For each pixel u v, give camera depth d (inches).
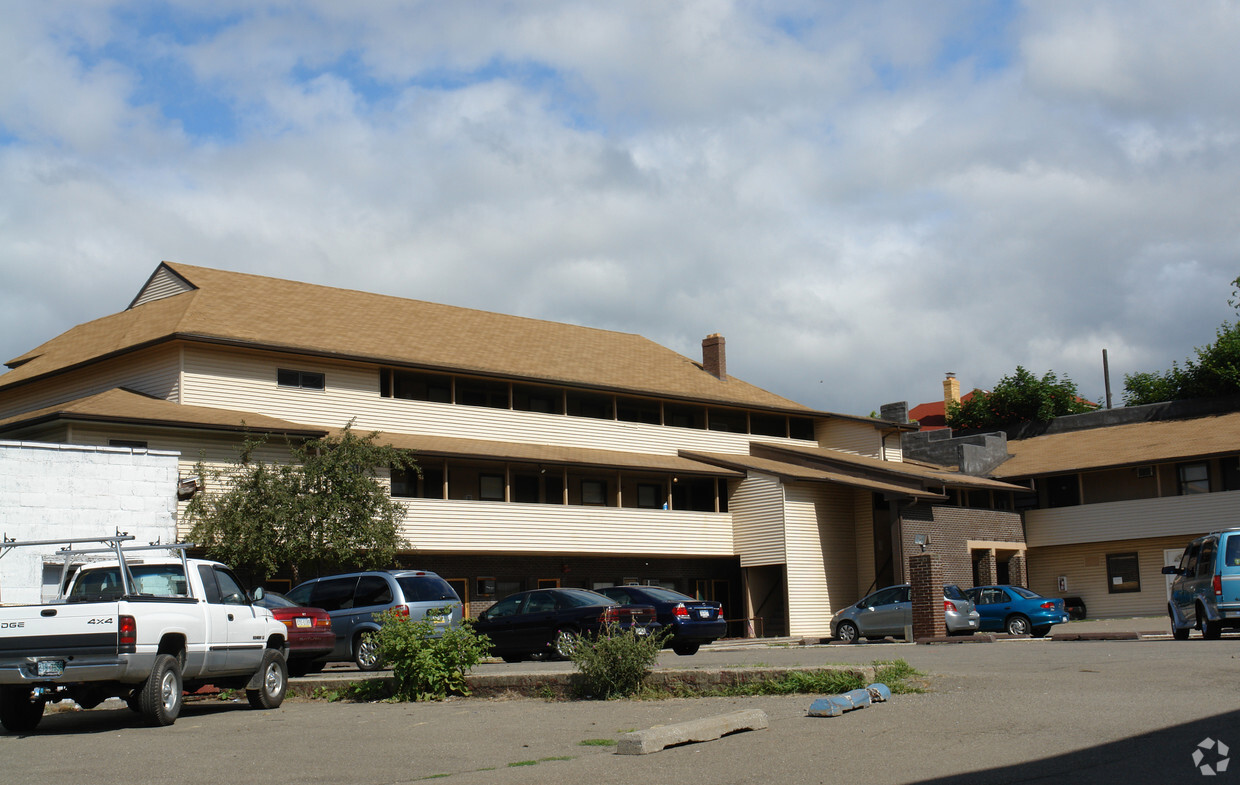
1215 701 442.0
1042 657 712.4
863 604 1229.7
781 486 1573.6
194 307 1321.4
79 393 1352.1
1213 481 1756.9
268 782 365.7
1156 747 348.2
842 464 1691.7
